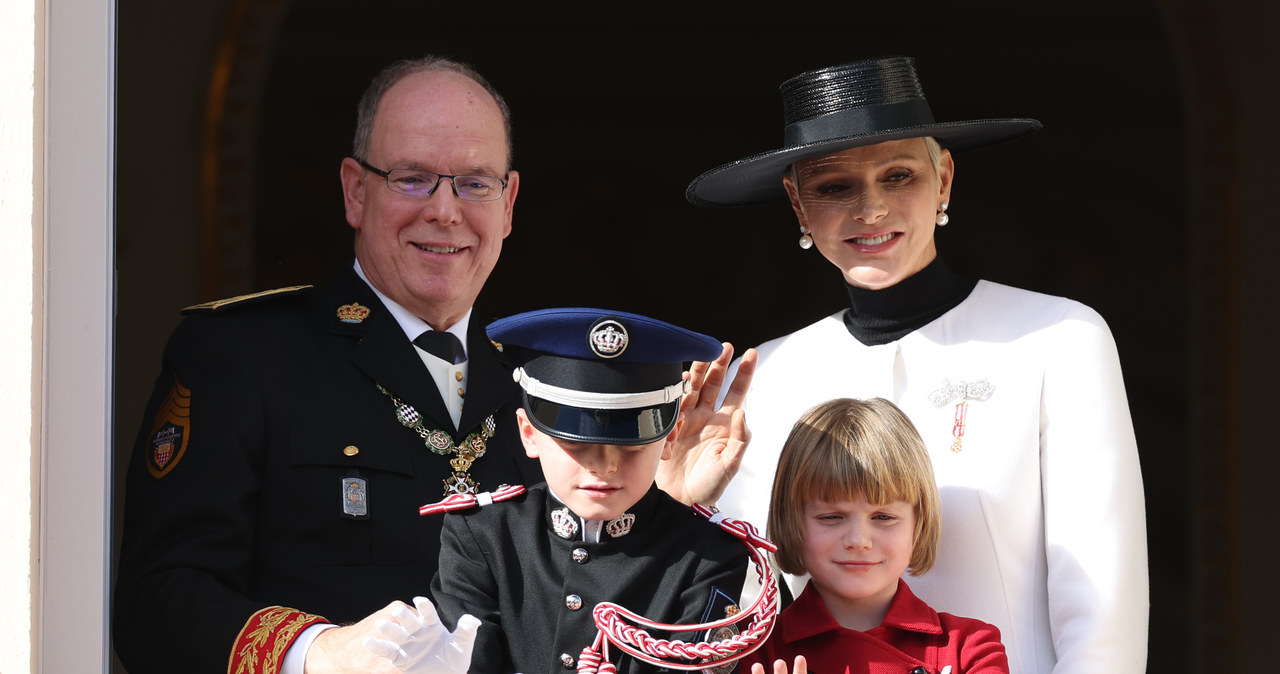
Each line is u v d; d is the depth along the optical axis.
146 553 7.99
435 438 8.77
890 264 8.59
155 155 16.98
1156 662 20.05
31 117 6.77
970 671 7.44
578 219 22.33
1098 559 7.78
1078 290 21.64
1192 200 20.45
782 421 8.98
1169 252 21.22
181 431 8.32
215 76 17.19
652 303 22.34
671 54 22.05
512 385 9.25
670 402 7.30
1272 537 19.59
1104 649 7.59
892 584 7.79
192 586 7.70
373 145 9.14
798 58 22.16
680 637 6.97
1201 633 19.84
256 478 8.30
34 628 6.70
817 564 7.73
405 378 8.85
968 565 8.11
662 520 7.38
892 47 21.95
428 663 6.31
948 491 8.20
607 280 22.34
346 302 9.12
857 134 8.49
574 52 21.77
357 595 8.27
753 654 7.57
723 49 22.03
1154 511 20.56
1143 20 21.03
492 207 9.18
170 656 7.52
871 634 7.64
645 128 22.36
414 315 9.23
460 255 9.09
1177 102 21.09
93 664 6.77
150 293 17.03
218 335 8.68
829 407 7.96
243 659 7.27
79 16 6.87
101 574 6.79
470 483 8.73
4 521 6.69
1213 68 19.80
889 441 7.65
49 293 6.81
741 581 7.21
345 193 9.45
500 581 7.32
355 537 8.38
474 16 20.97
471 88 9.23
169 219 17.11
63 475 6.79
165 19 16.86
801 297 22.17
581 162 22.28
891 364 8.66
